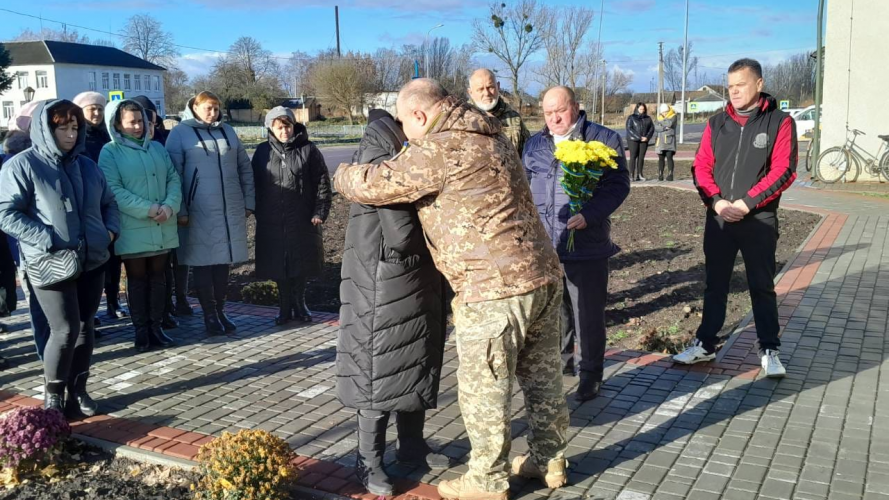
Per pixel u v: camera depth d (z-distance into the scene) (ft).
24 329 22.15
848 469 12.41
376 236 11.27
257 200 21.34
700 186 17.13
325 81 208.13
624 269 28.94
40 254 14.20
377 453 11.91
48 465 12.95
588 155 14.37
